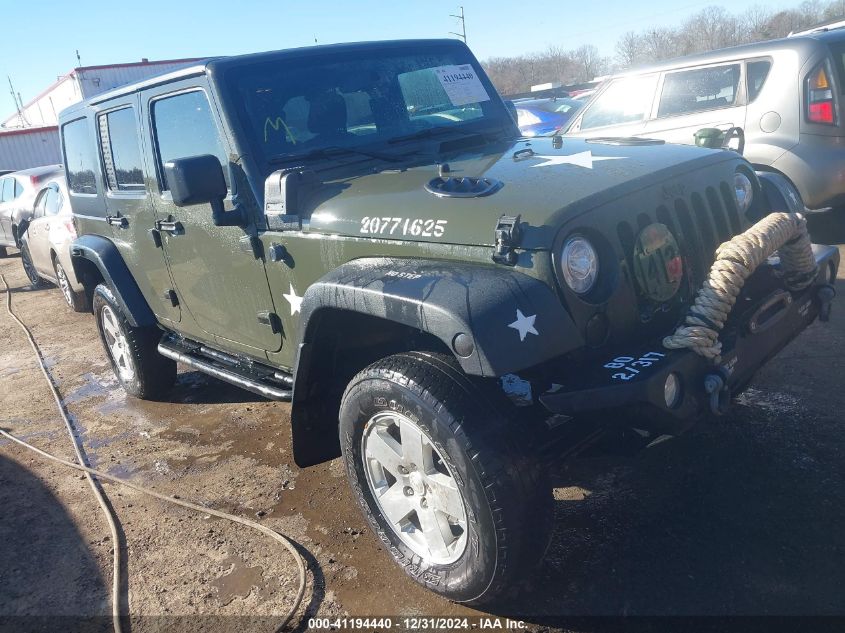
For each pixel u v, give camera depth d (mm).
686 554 2668
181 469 3969
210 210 3357
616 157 2848
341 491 3500
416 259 2498
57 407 5203
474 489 2236
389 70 3623
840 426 3352
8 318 8336
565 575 2662
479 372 2088
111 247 4516
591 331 2342
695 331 2295
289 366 3301
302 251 2900
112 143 4227
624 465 3314
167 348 4430
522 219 2311
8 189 11062
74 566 3168
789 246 2678
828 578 2443
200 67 3260
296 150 3213
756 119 6074
